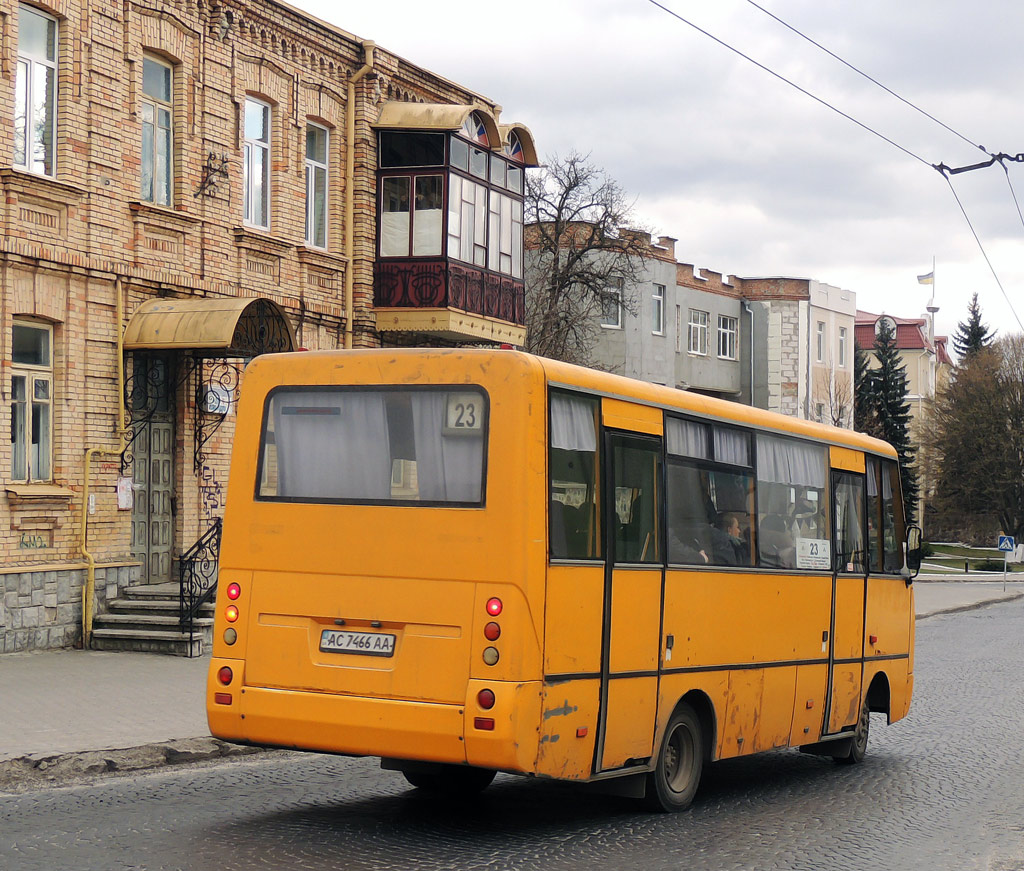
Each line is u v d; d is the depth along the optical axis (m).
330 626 8.80
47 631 17.97
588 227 45.75
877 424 80.12
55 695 14.22
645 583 9.58
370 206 25.39
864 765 12.92
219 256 21.52
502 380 8.55
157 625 18.34
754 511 11.30
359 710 8.59
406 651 8.53
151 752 11.56
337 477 8.95
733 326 62.38
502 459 8.45
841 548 12.87
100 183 19.05
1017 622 32.56
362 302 25.14
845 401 67.00
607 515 9.19
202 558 20.58
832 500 12.80
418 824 9.12
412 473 8.73
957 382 79.50
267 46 22.78
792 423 12.16
